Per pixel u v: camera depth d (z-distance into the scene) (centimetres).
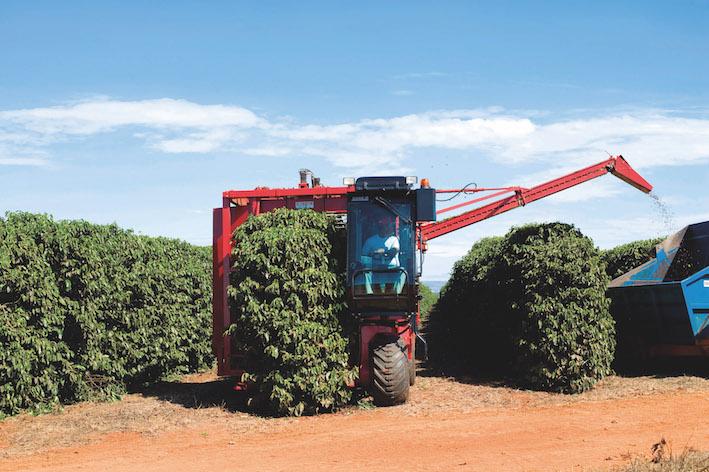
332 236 1206
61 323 1219
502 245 1612
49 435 1016
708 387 1184
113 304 1404
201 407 1220
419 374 1603
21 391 1150
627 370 1461
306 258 1143
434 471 750
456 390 1339
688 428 908
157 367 1620
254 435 998
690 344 1326
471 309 1900
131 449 928
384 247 1180
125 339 1436
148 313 1519
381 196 1202
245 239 1175
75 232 1312
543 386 1301
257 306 1114
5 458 895
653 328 1396
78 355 1295
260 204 1293
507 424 998
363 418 1089
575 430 936
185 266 1753
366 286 1171
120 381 1404
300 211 1207
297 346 1110
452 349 2064
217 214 1302
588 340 1268
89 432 1036
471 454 821
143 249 1557
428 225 1566
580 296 1287
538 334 1310
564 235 1373
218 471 793
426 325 3109
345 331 1180
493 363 1650
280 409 1123
